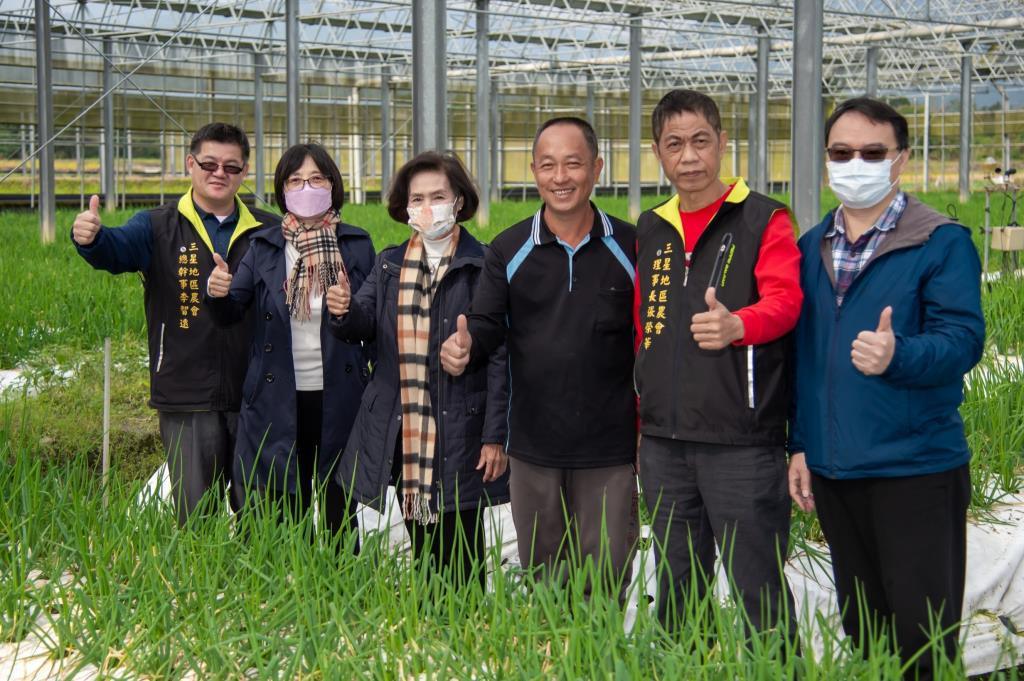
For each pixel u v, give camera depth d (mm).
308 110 40094
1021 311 10789
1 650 4090
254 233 4824
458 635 3820
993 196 35844
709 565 4062
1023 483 6395
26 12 29922
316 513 4828
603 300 4082
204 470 5023
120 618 4074
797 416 3805
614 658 3363
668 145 3775
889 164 3490
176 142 39438
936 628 3400
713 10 26906
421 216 4273
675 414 3842
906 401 3525
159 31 30734
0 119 33562
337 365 4703
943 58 38750
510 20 32125
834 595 4816
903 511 3570
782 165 55156
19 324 10375
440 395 4340
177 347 4941
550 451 4164
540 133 4031
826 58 39844
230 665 3711
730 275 3750
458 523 4211
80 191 36906
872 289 3564
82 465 5566
